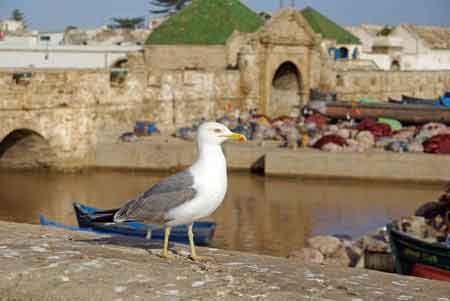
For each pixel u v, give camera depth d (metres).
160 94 67.38
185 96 70.44
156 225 9.77
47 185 50.06
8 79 50.41
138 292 7.76
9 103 50.53
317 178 54.22
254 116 72.44
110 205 43.19
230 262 9.93
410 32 122.81
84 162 57.09
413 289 8.77
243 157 57.56
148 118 66.25
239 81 77.62
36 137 54.25
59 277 8.30
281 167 55.00
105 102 59.75
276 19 79.44
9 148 55.28
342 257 26.75
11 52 78.12
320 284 8.68
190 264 9.48
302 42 82.62
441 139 54.78
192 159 57.31
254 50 78.19
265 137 63.66
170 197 9.34
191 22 85.50
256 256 10.71
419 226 27.00
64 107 55.38
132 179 53.72
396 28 124.69
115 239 11.70
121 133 62.19
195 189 9.36
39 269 8.61
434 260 22.67
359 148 55.72
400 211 42.28
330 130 64.62
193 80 71.25
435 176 52.09
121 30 110.88
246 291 7.96
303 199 46.06
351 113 75.62
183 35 83.88
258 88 79.12
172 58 83.44
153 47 84.00
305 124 67.81
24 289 7.93
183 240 29.05
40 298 7.76
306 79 84.12
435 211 28.53
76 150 56.47
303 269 9.73
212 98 74.00
